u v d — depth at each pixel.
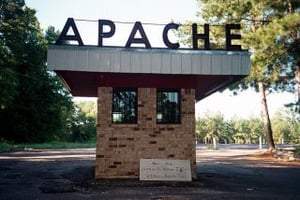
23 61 58.09
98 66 13.09
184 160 14.32
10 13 53.19
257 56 24.31
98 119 14.24
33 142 60.03
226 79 14.90
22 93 58.62
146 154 14.26
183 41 30.67
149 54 13.29
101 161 14.15
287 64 26.17
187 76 14.56
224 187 13.27
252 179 15.85
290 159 26.89
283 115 104.56
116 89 14.52
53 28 63.78
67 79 16.19
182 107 14.55
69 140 80.19
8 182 14.23
